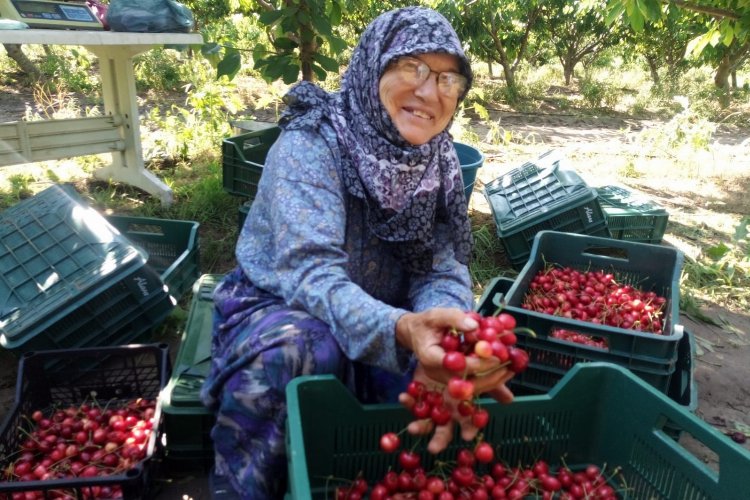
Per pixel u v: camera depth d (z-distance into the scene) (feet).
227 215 14.35
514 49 50.19
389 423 5.82
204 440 6.77
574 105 42.39
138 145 15.40
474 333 4.71
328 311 5.38
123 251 8.62
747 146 28.25
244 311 6.27
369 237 6.41
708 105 43.57
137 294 8.54
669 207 18.07
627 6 15.49
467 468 5.76
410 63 5.61
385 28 5.80
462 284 6.72
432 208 6.39
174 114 26.68
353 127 6.12
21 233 8.81
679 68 56.39
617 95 44.57
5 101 26.89
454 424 5.55
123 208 14.67
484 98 40.24
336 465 5.80
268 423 5.72
